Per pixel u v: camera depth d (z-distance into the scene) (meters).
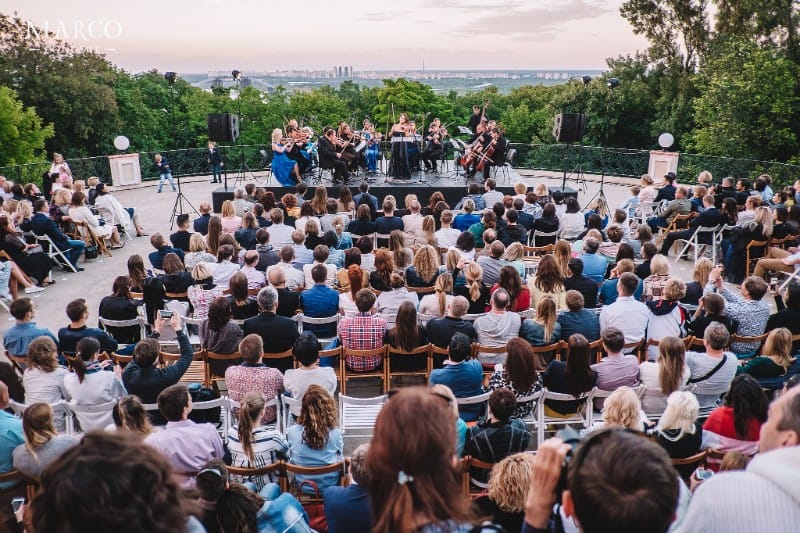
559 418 5.64
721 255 11.16
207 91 47.41
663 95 33.16
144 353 5.24
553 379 5.50
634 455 1.30
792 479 1.55
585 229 11.04
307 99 50.12
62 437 4.28
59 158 15.94
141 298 7.72
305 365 5.33
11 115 27.56
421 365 6.45
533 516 1.49
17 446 4.39
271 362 6.26
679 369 5.24
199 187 19.95
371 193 15.26
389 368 6.42
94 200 13.62
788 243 10.41
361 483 3.54
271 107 47.44
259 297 6.34
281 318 6.21
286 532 3.62
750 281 6.68
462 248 8.65
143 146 39.00
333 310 7.08
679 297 6.52
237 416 5.35
